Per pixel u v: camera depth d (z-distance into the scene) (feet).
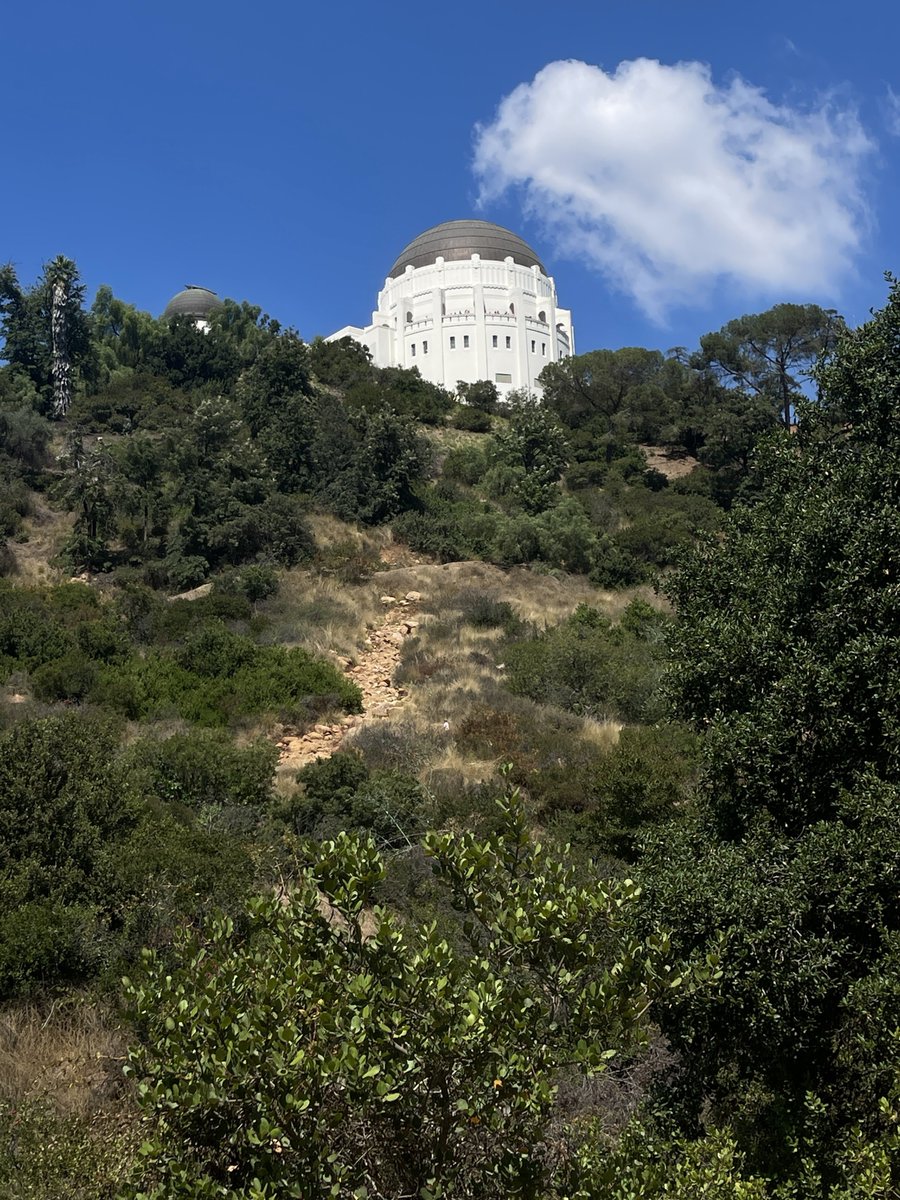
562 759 56.70
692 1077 23.04
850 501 25.81
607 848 42.16
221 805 46.03
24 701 68.03
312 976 15.12
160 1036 15.52
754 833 24.39
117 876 29.81
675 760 45.32
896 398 27.40
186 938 18.61
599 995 15.94
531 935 15.47
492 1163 14.73
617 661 76.54
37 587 101.45
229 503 117.08
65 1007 25.70
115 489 119.96
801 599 26.22
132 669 75.36
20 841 30.48
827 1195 18.61
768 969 20.59
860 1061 20.80
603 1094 24.25
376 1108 13.91
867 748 23.71
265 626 94.22
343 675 82.17
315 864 16.56
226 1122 14.57
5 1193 17.47
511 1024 14.74
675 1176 17.75
